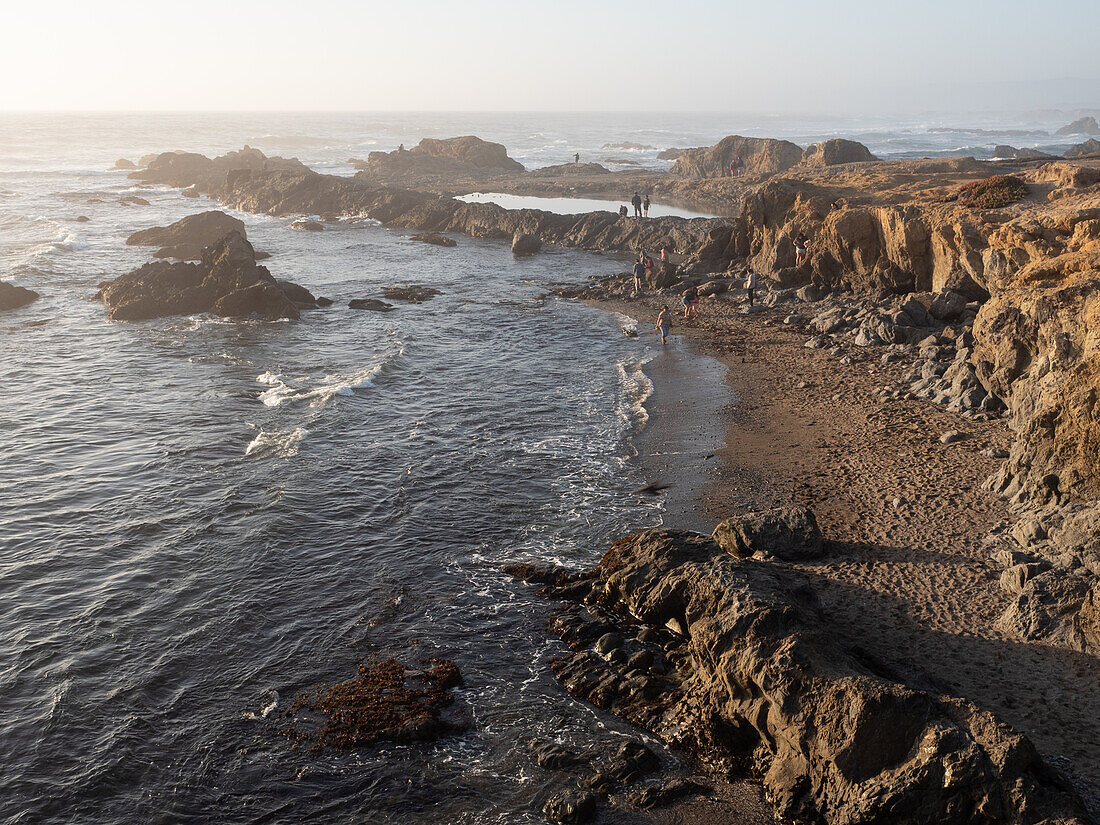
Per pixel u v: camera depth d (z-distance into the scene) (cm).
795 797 1155
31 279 5244
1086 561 1548
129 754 1305
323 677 1498
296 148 18500
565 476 2367
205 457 2500
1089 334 1792
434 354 3703
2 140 18212
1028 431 1898
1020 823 991
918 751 1072
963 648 1438
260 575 1845
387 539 2011
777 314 4209
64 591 1775
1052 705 1281
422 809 1195
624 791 1211
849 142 9038
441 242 7069
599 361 3578
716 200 8800
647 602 1584
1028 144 17362
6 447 2559
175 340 3919
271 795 1227
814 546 1784
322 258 6378
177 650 1576
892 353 3253
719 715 1299
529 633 1630
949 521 1894
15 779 1252
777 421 2705
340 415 2866
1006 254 3112
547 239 7094
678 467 2389
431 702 1415
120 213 8588
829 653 1255
